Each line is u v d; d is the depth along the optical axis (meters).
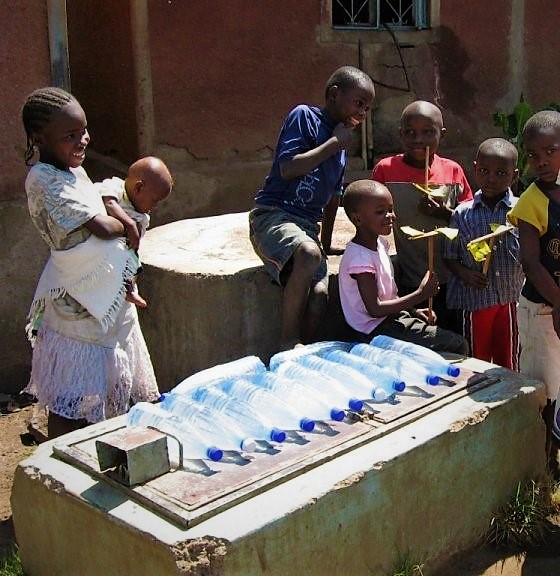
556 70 8.36
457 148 7.90
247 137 6.64
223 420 2.71
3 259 4.64
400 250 4.14
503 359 4.01
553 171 3.16
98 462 2.57
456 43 7.68
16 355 4.78
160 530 2.28
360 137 7.32
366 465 2.61
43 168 3.09
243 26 6.45
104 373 3.28
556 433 3.16
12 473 3.78
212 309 3.93
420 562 2.85
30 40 4.52
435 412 2.98
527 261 3.21
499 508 3.16
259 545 2.29
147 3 5.99
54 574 2.70
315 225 3.93
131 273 3.27
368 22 7.26
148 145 6.19
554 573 2.94
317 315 3.72
